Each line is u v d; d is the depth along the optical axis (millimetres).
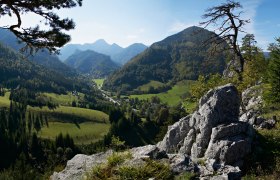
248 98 32500
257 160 16484
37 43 16078
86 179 10117
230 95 19750
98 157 12203
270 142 17922
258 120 22688
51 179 11508
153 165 10234
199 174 10328
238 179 10359
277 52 28188
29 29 15656
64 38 15945
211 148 17500
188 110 35281
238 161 16578
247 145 16922
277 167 15164
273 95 27078
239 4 30000
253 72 33219
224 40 31969
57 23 15852
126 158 11016
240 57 32938
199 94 34719
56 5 15570
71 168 11758
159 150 11305
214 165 10922
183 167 10445
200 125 19656
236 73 34500
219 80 34281
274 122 21750
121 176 9844
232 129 17766
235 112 19609
